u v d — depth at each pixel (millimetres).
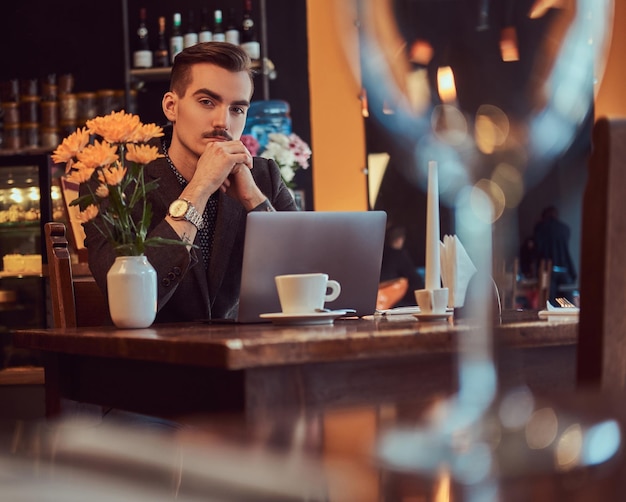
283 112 4426
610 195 981
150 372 1433
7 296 4914
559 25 406
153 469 288
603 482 300
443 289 1624
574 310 1768
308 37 5500
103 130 1729
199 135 2459
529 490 299
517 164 431
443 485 308
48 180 4738
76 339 1543
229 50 2475
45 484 272
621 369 999
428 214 1642
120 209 1769
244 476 281
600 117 992
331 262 1830
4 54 5668
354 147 5461
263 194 2439
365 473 311
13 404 4836
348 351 1232
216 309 2369
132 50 5602
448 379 1340
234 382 1181
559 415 403
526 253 5266
